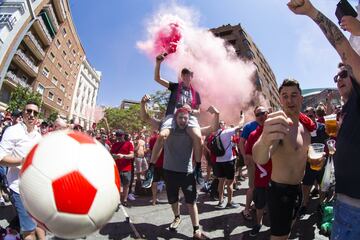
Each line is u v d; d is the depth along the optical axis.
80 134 1.44
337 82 2.57
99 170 1.27
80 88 71.31
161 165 5.99
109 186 1.28
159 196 6.92
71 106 63.41
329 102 5.20
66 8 50.44
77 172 1.21
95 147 1.37
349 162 1.45
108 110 61.47
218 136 5.48
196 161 4.29
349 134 1.49
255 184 4.02
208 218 4.79
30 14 36.31
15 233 3.24
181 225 4.52
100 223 1.26
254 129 4.60
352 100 1.56
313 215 4.61
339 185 1.52
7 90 35.59
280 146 2.57
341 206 1.51
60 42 50.53
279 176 2.63
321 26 1.53
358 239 1.40
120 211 5.33
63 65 54.06
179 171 4.12
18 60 35.06
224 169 5.44
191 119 4.28
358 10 1.80
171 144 4.18
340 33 1.47
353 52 1.43
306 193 4.56
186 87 4.61
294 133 2.58
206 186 7.08
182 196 6.58
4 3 34.19
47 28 43.94
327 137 4.45
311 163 2.44
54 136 1.37
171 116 4.39
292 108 2.54
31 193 1.21
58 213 1.17
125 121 59.84
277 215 2.61
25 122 3.38
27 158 1.32
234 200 6.07
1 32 31.64
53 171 1.20
